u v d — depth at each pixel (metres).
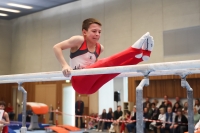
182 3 10.66
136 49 2.32
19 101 17.44
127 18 12.33
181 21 10.64
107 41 12.97
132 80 12.02
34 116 12.03
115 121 11.10
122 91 13.83
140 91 2.01
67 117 14.80
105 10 13.15
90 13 13.75
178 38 10.66
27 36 16.86
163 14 11.16
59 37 15.12
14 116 16.36
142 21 11.81
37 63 16.19
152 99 11.93
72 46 2.80
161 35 11.17
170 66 1.93
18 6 14.95
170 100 11.36
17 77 3.00
